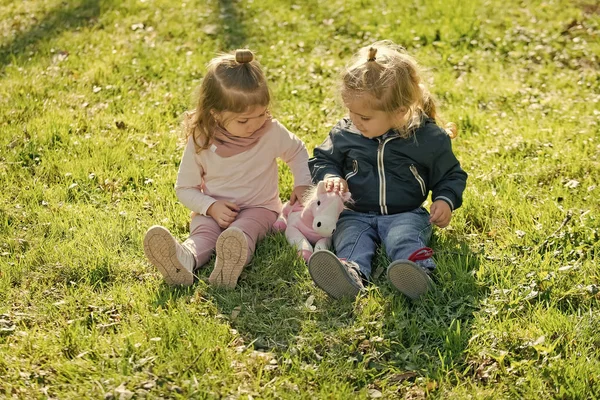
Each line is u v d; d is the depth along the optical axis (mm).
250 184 4152
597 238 4094
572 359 3174
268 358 3252
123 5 8734
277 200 4324
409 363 3250
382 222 4086
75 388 3084
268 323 3537
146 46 7656
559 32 7918
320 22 8344
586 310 3557
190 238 3990
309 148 5410
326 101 6352
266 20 8367
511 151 5367
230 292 3713
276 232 4195
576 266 3795
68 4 8844
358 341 3365
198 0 8969
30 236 4293
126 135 5684
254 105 3854
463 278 3717
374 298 3611
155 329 3400
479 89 6645
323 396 3020
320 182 4000
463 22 8094
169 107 6262
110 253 4047
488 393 3057
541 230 4176
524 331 3363
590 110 6152
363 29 8070
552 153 5258
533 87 6773
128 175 5055
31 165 5199
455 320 3473
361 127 3961
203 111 3955
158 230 3594
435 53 7504
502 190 4719
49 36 7926
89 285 3842
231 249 3625
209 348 3258
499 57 7441
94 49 7578
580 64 7285
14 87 6570
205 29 8125
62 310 3619
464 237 4227
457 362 3254
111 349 3291
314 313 3553
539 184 4844
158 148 5484
